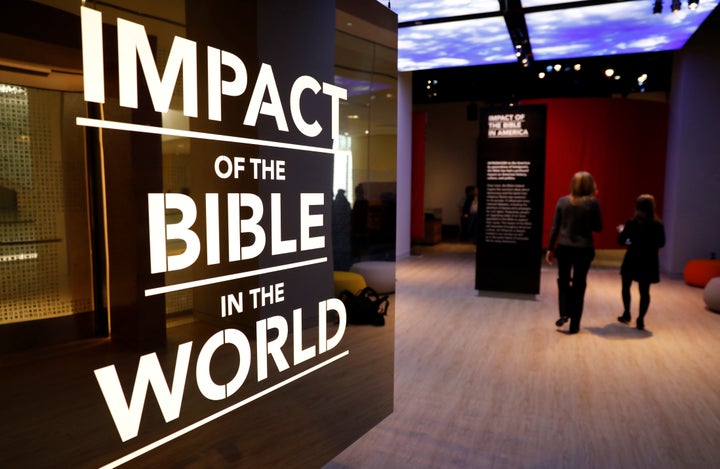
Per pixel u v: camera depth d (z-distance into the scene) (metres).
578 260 5.01
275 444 2.63
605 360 4.34
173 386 2.05
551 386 3.77
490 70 11.45
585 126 9.54
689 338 4.99
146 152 1.97
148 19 1.90
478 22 6.38
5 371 1.90
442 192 15.38
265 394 2.82
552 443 2.93
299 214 2.80
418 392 3.63
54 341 1.95
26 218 1.82
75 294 1.97
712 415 3.30
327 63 3.14
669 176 8.82
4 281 1.82
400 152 10.20
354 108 3.66
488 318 5.73
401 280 8.15
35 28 1.73
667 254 8.66
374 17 3.72
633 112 9.43
